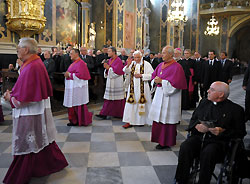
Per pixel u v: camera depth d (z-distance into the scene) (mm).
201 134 2697
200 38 24719
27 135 2523
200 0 24141
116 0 12844
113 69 5324
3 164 3150
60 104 6133
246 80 4719
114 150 3738
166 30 19828
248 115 4566
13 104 2453
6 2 8883
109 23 13078
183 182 2443
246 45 30062
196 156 2564
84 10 12539
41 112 2602
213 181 2803
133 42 14609
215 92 2523
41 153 2732
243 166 2426
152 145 3998
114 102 5527
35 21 9094
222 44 24594
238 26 24062
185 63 6719
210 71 7074
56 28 10883
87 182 2768
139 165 3234
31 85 2426
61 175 2912
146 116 4918
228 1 22234
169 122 3719
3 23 8891
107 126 5043
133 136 4430
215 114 2576
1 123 5012
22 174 2533
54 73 6324
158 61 8391
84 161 3314
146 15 18734
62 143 3984
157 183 2773
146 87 4844
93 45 12359
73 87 4758
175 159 3457
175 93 3691
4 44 8938
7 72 7152
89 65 7398
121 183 2764
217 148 2398
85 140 4156
